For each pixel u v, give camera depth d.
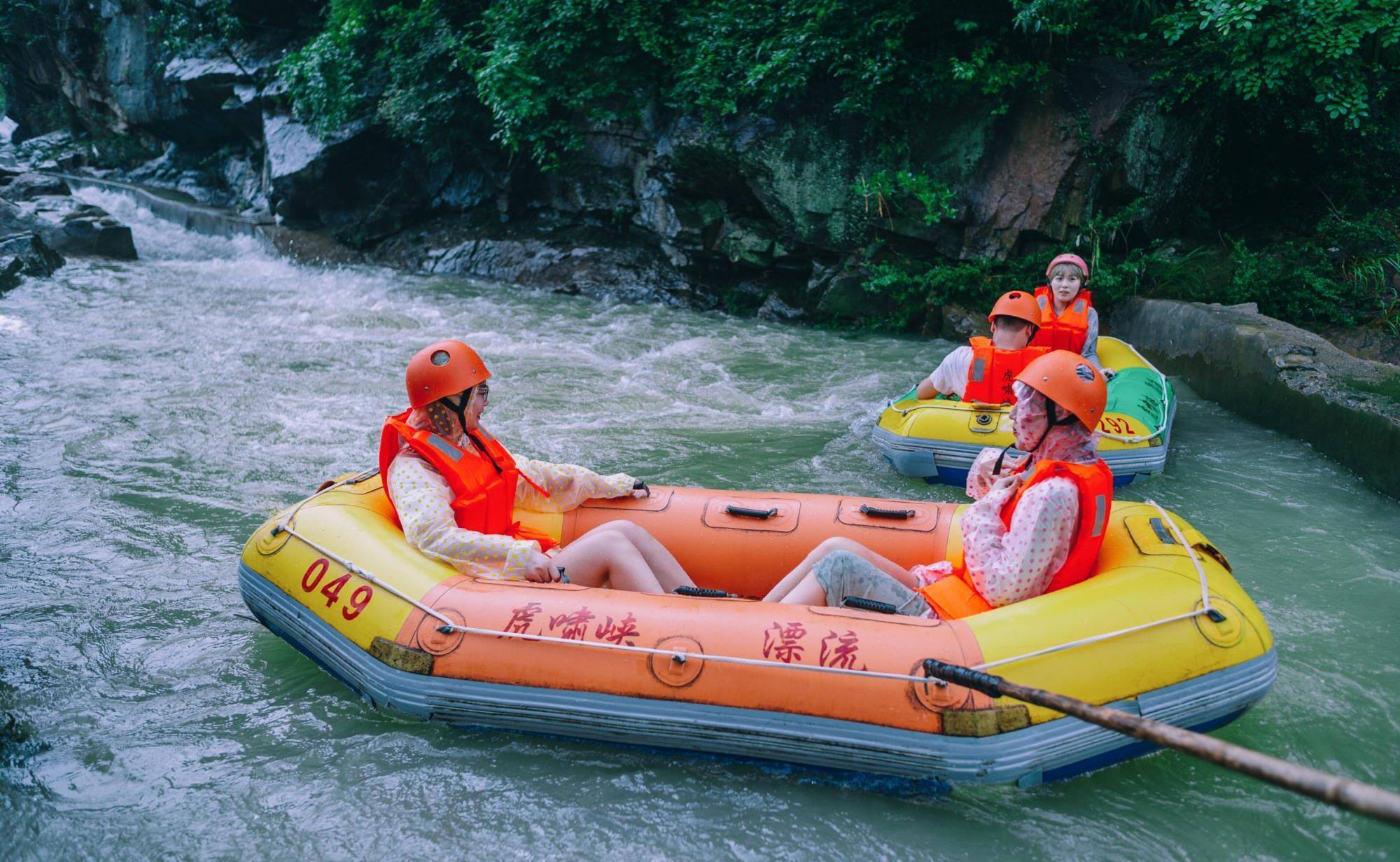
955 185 9.49
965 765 2.79
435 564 3.36
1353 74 8.25
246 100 15.88
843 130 9.79
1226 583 3.18
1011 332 5.60
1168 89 8.98
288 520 3.68
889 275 9.58
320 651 3.39
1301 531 4.89
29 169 20.03
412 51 12.88
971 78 8.80
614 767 3.05
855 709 2.85
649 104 11.12
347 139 13.81
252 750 3.16
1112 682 2.87
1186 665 2.93
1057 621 2.92
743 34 10.27
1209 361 7.45
